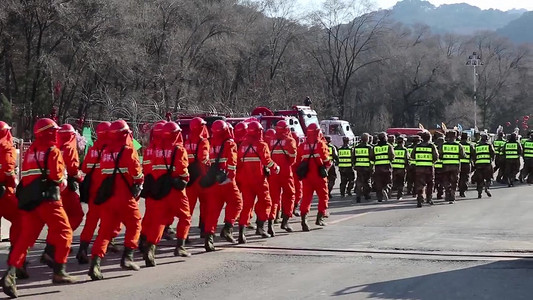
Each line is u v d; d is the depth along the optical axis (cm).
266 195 1163
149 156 952
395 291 755
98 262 849
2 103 3794
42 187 780
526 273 840
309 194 1270
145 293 774
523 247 1027
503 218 1421
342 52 6431
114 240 1070
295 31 5809
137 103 3944
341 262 938
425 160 1712
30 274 892
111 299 746
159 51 4638
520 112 8706
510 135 2453
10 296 754
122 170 854
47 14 3934
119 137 858
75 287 808
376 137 2164
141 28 4447
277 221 1398
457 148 1817
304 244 1098
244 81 5466
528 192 2158
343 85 6481
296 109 2891
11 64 4188
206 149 1057
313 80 6241
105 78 4384
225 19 5012
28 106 4006
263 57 5666
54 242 812
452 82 7675
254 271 889
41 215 786
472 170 2203
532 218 1417
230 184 1076
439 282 797
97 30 4078
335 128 4000
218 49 4953
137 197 878
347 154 2081
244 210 1134
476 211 1573
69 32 4031
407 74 7106
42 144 790
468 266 891
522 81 8775
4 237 1171
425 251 1006
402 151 1938
